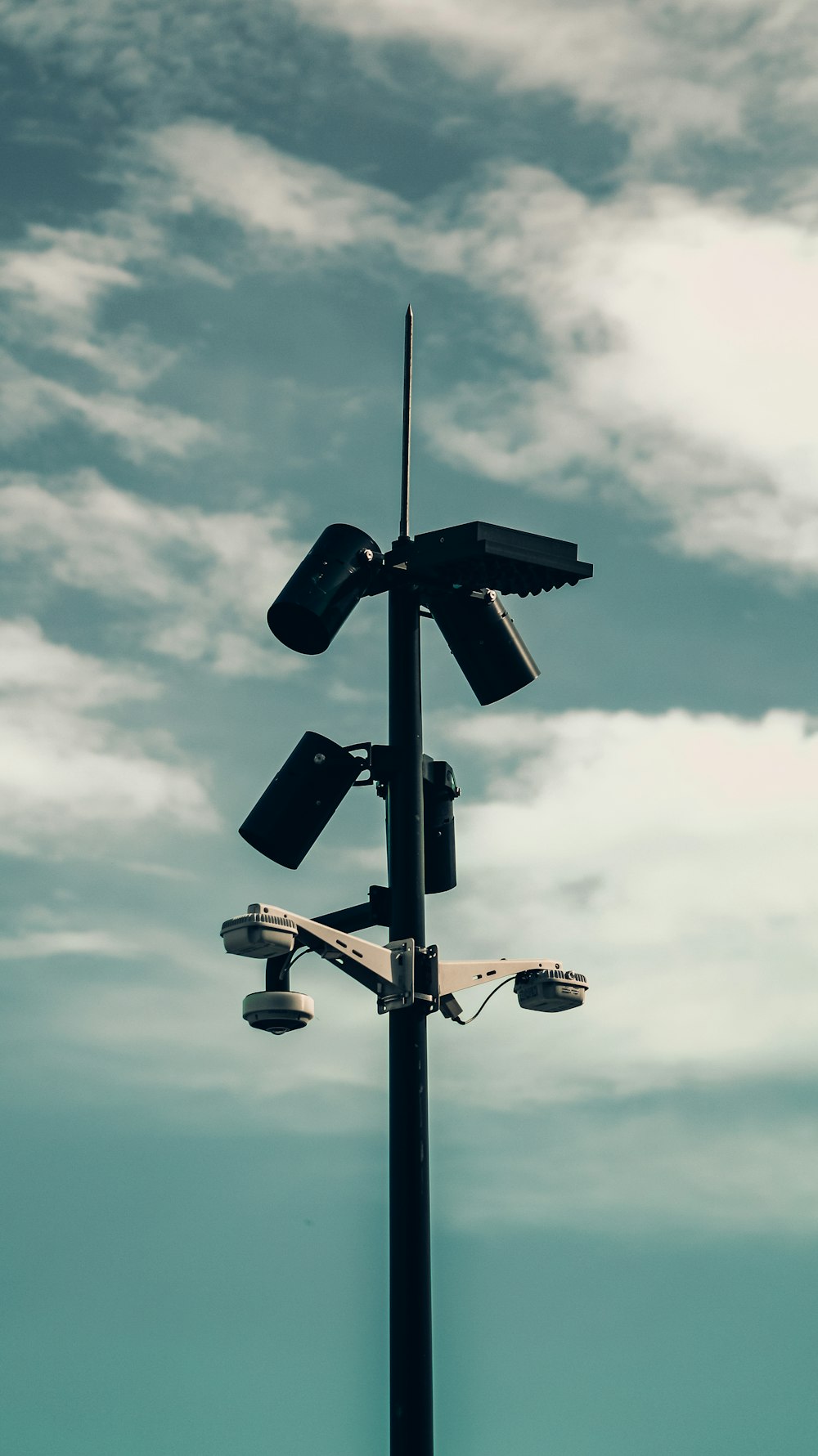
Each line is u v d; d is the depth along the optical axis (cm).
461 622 974
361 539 949
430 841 951
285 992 923
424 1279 838
